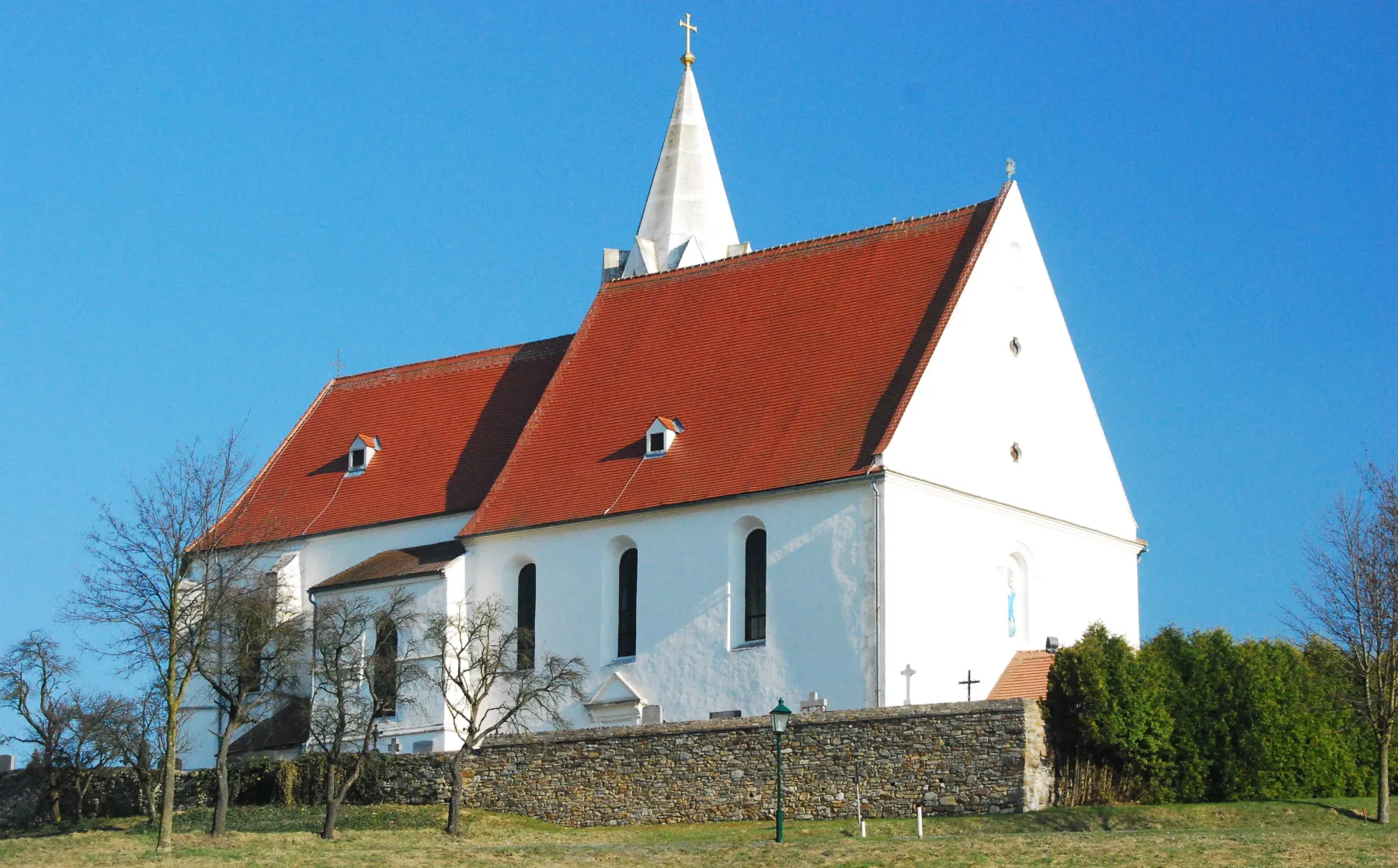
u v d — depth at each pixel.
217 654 77.94
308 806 75.38
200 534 71.75
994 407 80.12
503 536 84.19
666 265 100.00
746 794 67.38
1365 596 67.12
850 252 84.56
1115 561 86.25
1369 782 70.25
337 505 93.88
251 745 85.75
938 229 82.75
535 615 82.88
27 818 80.25
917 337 78.56
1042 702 64.44
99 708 80.25
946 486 76.44
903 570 74.00
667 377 85.81
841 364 80.00
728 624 77.00
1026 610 80.38
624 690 79.25
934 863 52.84
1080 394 85.69
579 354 90.50
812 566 75.06
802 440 77.81
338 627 81.50
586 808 70.38
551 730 80.06
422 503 90.50
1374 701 65.75
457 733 74.12
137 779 79.31
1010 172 83.12
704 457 80.62
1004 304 81.69
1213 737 67.00
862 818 62.94
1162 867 50.62
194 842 64.94
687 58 104.19
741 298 86.69
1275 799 66.31
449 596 83.75
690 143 102.25
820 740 66.44
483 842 65.94
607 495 82.25
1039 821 61.03
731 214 102.62
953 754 64.00
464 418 94.56
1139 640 86.62
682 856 57.22
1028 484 81.25
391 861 58.41
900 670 73.06
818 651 74.25
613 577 81.44
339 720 70.50
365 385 101.00
